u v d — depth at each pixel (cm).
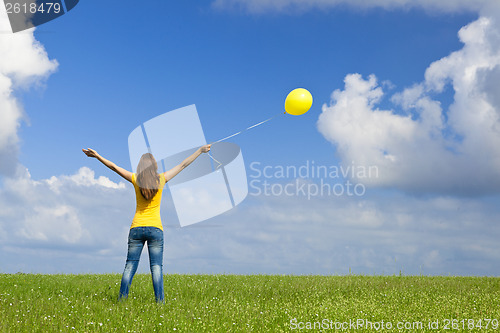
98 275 1255
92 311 632
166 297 783
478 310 754
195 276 1234
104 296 783
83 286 948
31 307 639
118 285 972
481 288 1033
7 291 833
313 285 1036
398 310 746
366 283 1087
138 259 724
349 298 858
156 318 598
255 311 690
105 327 541
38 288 898
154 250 712
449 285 1072
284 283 1071
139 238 710
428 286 1055
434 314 713
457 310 731
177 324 572
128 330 538
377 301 823
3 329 509
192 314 630
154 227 704
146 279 1120
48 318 581
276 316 650
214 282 1070
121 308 664
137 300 727
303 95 739
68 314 616
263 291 925
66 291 858
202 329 564
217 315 639
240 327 580
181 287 955
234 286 994
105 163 706
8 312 607
